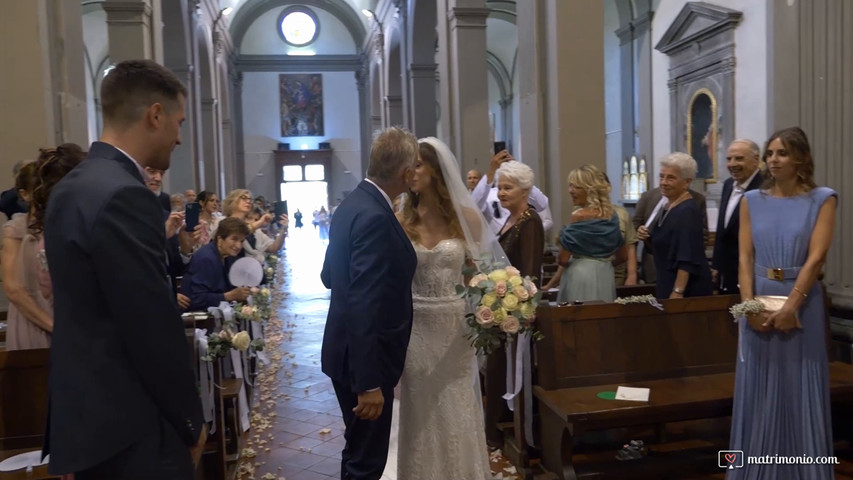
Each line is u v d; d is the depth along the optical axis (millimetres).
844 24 3818
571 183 3793
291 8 25047
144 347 1438
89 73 19156
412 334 2631
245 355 4418
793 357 2652
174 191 12203
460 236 2744
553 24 5645
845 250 3824
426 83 13562
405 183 2443
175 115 1674
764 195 2768
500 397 3787
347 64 25609
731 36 9570
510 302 2561
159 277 1478
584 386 3291
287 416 4539
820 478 2643
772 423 2676
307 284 11688
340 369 2355
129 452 1512
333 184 25750
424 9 13016
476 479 2645
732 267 3711
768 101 4336
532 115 5992
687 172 3590
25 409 2652
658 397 3080
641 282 5664
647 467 3328
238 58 24656
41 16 4488
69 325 1482
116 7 7672
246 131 25156
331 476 3506
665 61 11609
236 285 3949
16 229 2613
